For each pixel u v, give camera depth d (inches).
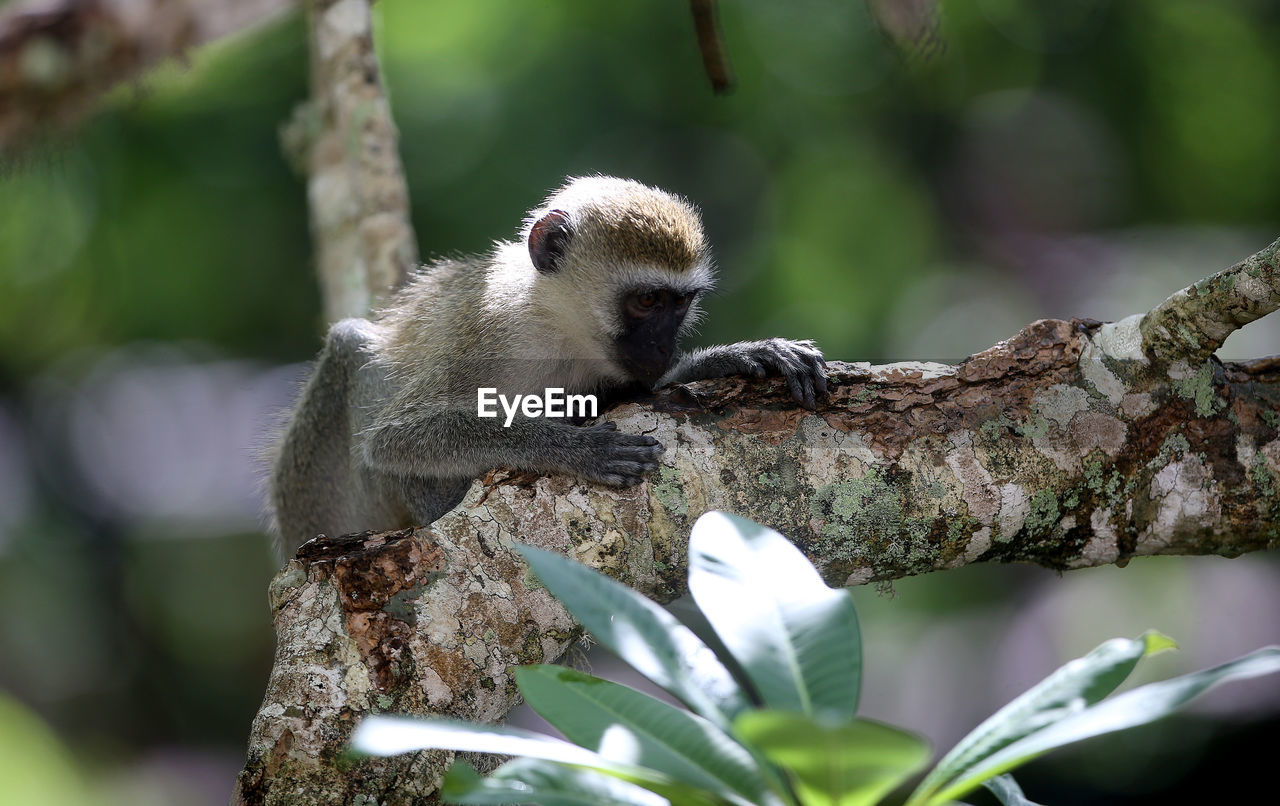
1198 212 500.7
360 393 241.0
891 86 460.8
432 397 223.3
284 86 402.6
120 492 524.4
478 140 401.7
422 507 220.8
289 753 129.5
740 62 436.1
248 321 439.8
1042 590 439.2
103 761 446.6
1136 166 493.4
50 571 502.3
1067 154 499.2
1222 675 86.7
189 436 529.3
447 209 395.9
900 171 484.7
